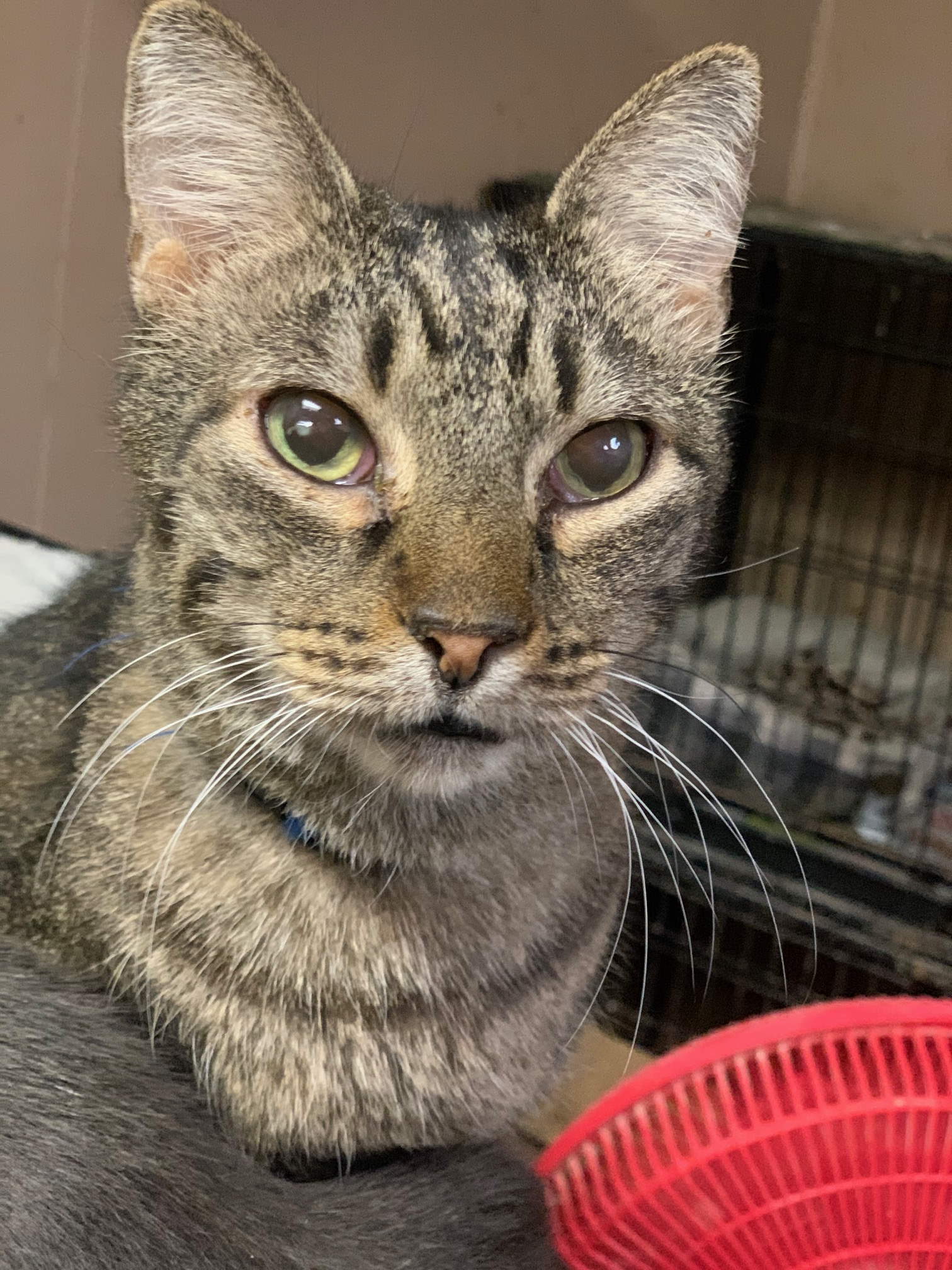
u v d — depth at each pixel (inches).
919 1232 8.3
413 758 8.2
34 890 9.3
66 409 16.0
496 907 9.0
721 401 9.8
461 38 16.1
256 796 8.7
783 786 18.5
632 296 9.1
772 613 22.0
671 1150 8.4
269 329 8.2
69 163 15.1
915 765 18.9
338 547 7.9
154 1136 7.6
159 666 8.9
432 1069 8.8
